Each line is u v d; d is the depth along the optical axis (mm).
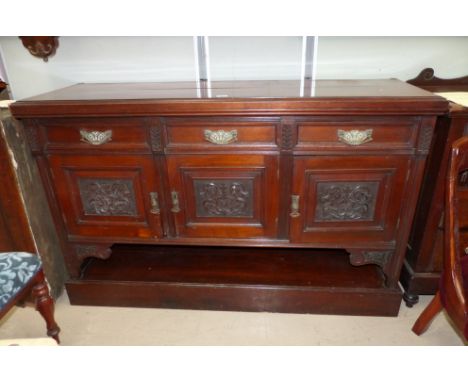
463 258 1016
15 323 1326
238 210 1199
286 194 1153
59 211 1254
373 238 1210
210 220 1225
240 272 1378
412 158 1071
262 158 1102
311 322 1306
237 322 1314
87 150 1136
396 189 1123
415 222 1324
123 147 1120
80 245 1312
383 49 1427
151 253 1511
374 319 1312
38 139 1134
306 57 1449
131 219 1249
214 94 1106
